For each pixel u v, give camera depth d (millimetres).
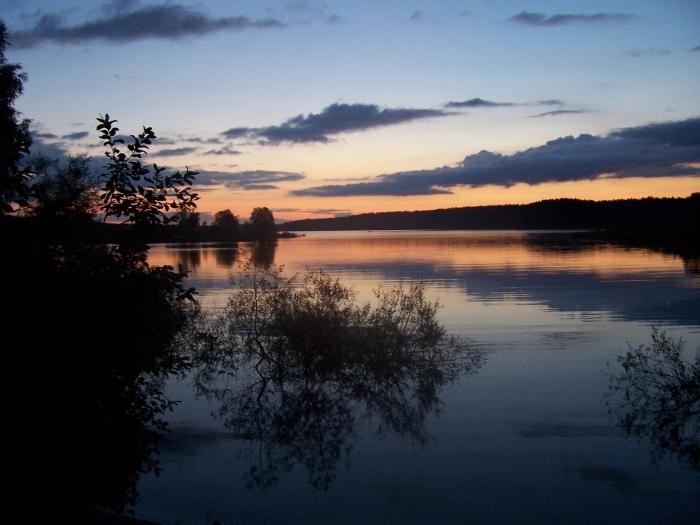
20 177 3967
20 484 3564
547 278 31266
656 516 6742
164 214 4504
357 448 9242
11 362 3510
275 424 10586
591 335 16250
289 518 6883
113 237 4324
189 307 16578
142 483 7918
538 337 16188
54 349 3643
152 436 4551
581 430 9500
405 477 8023
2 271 3623
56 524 3957
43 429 3609
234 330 16094
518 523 6645
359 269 37969
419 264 42219
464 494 7430
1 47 13766
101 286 3967
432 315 15672
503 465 8281
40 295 3664
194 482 7988
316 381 13531
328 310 15055
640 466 8117
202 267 42562
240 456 8984
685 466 8062
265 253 61531
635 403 10617
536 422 9922
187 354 15211
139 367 4156
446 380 12578
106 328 3863
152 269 4262
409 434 9703
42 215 4008
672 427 9453
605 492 7375
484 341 15828
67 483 3859
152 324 4098
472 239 98375
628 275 32094
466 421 10141
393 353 14383
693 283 27781
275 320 15375
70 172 6105
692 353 13500
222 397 12328
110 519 5840
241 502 7340
